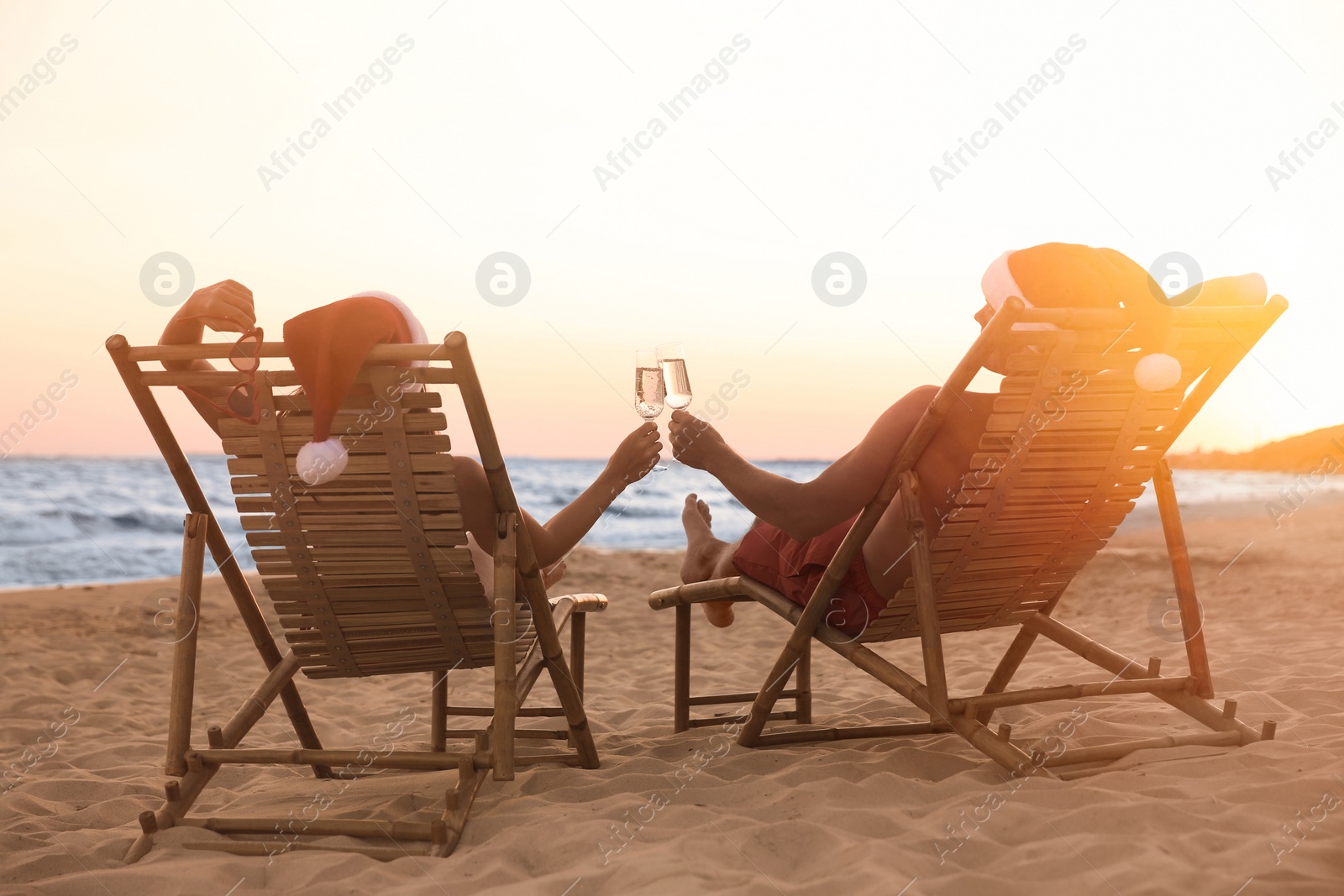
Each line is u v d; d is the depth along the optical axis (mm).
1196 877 1552
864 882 1612
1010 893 1567
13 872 1884
